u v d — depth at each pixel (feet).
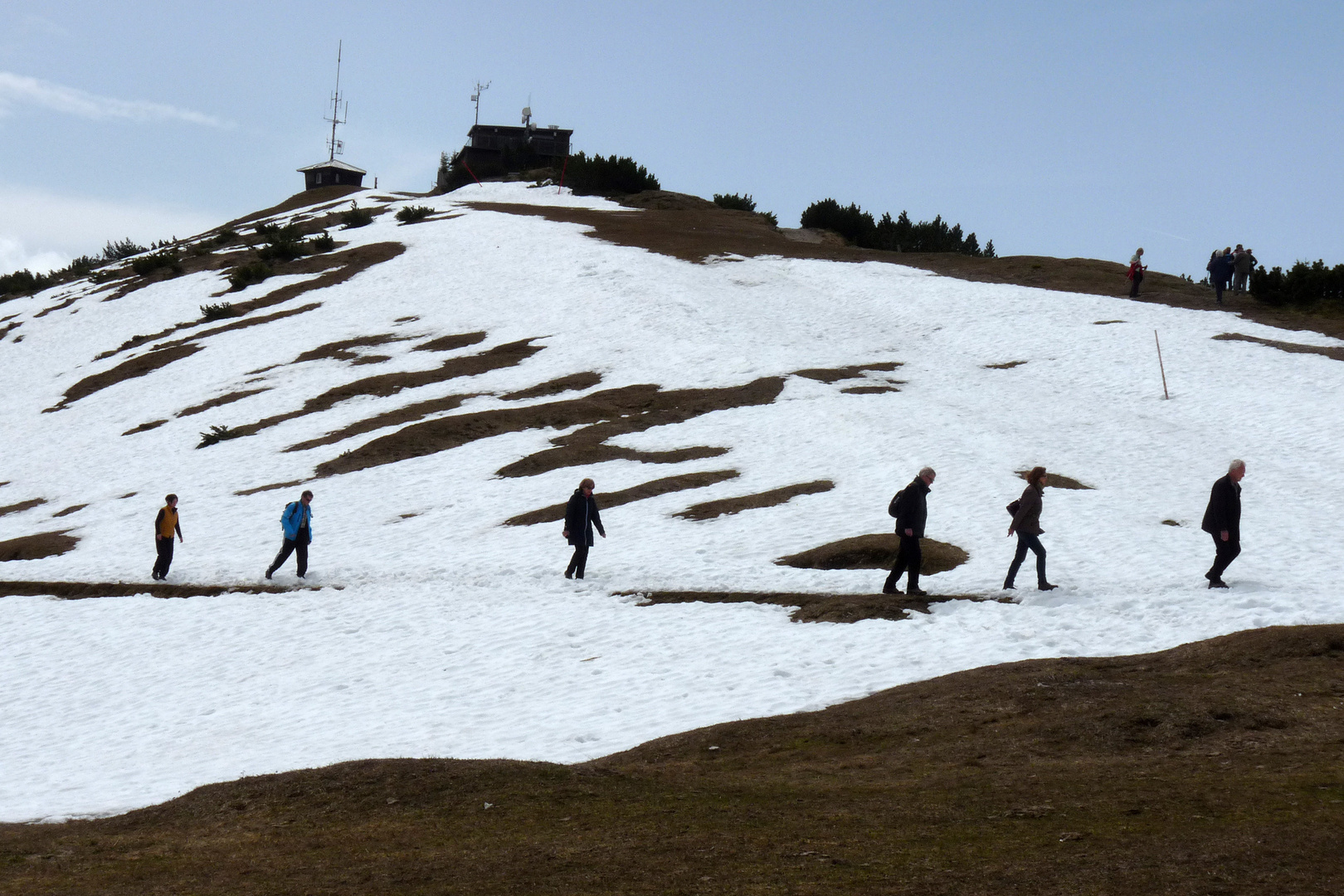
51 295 260.01
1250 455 104.58
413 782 38.19
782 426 115.55
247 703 61.67
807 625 64.95
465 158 366.22
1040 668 49.70
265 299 206.59
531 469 111.24
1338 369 130.82
